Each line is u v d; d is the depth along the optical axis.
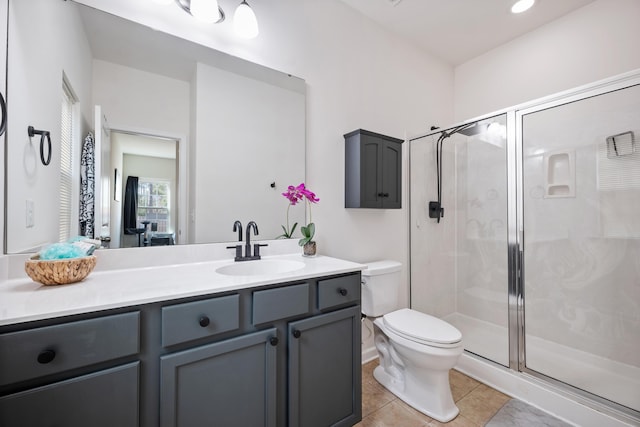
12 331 0.66
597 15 1.97
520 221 2.02
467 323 2.40
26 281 1.00
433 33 2.35
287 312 1.12
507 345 2.01
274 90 1.70
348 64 2.04
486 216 2.26
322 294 1.23
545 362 1.84
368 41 2.16
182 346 0.89
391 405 1.58
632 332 1.66
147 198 1.33
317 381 1.21
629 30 1.84
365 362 2.05
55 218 1.13
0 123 0.94
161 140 1.37
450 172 2.50
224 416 0.96
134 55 1.30
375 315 1.88
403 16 2.15
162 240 1.36
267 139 1.67
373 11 2.10
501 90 2.52
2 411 0.64
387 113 2.29
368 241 2.16
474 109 2.72
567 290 1.90
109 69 1.25
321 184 1.89
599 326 1.77
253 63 1.62
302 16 1.81
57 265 0.91
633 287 1.66
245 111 1.60
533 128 1.96
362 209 2.12
